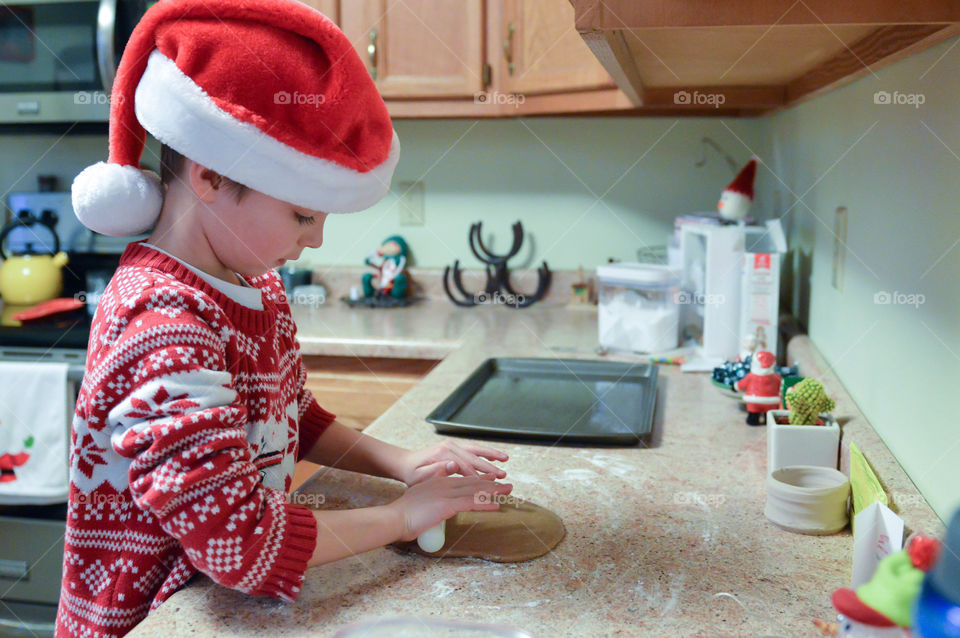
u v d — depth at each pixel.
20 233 2.28
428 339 1.99
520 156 2.43
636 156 2.37
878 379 1.09
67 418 1.94
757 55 1.21
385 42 2.14
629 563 0.82
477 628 0.70
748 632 0.69
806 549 0.86
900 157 0.99
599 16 0.84
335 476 1.07
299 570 0.74
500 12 2.05
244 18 0.74
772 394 1.29
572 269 2.46
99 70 2.00
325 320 2.24
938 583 0.39
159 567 0.81
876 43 0.99
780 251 1.67
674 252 1.94
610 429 1.26
